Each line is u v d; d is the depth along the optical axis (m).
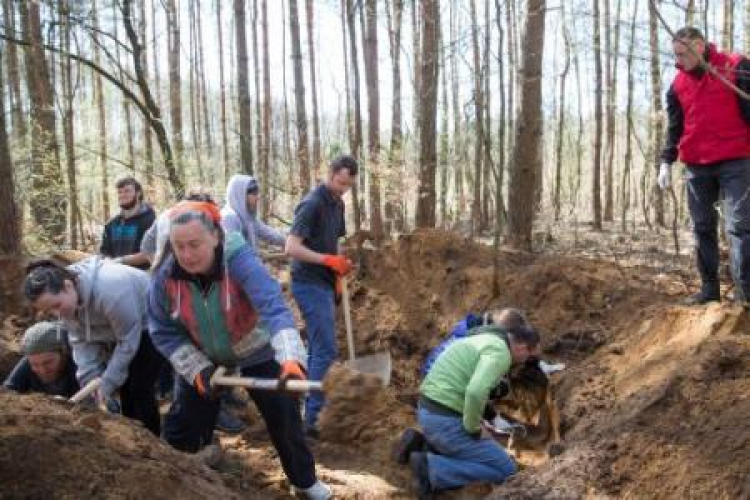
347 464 4.84
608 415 4.47
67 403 3.43
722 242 8.45
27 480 2.73
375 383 3.05
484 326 4.54
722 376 3.96
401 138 11.05
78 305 3.81
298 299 5.07
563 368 5.74
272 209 13.99
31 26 11.30
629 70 10.62
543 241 10.92
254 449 4.93
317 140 16.22
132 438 3.22
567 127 19.84
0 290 6.84
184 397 3.76
